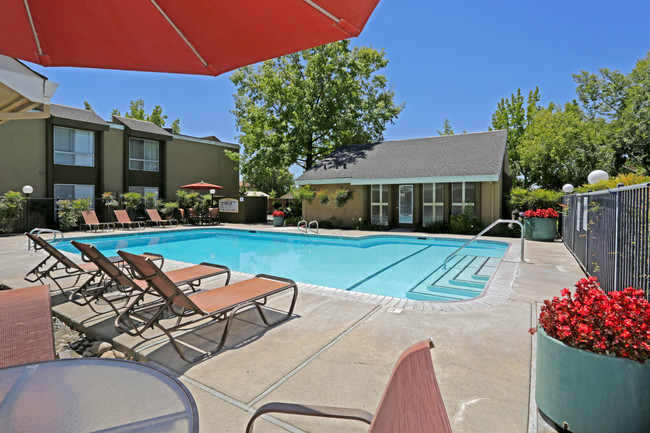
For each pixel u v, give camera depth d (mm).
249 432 1660
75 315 4414
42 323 2621
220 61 2666
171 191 23016
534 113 29141
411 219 17297
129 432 1224
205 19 2213
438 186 16453
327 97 22703
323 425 2324
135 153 21156
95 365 1733
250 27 2238
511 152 28797
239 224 21422
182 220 21078
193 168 24438
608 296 2316
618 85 24484
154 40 2428
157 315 3387
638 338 1994
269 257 11289
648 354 1977
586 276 6668
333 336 3754
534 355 3258
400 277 8367
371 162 18781
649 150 19703
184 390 1521
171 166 23000
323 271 9109
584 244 7121
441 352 3328
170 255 11742
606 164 20844
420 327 3998
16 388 1519
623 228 4395
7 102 2928
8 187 16250
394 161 18078
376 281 8000
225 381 2850
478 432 2199
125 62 2695
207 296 3912
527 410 2422
